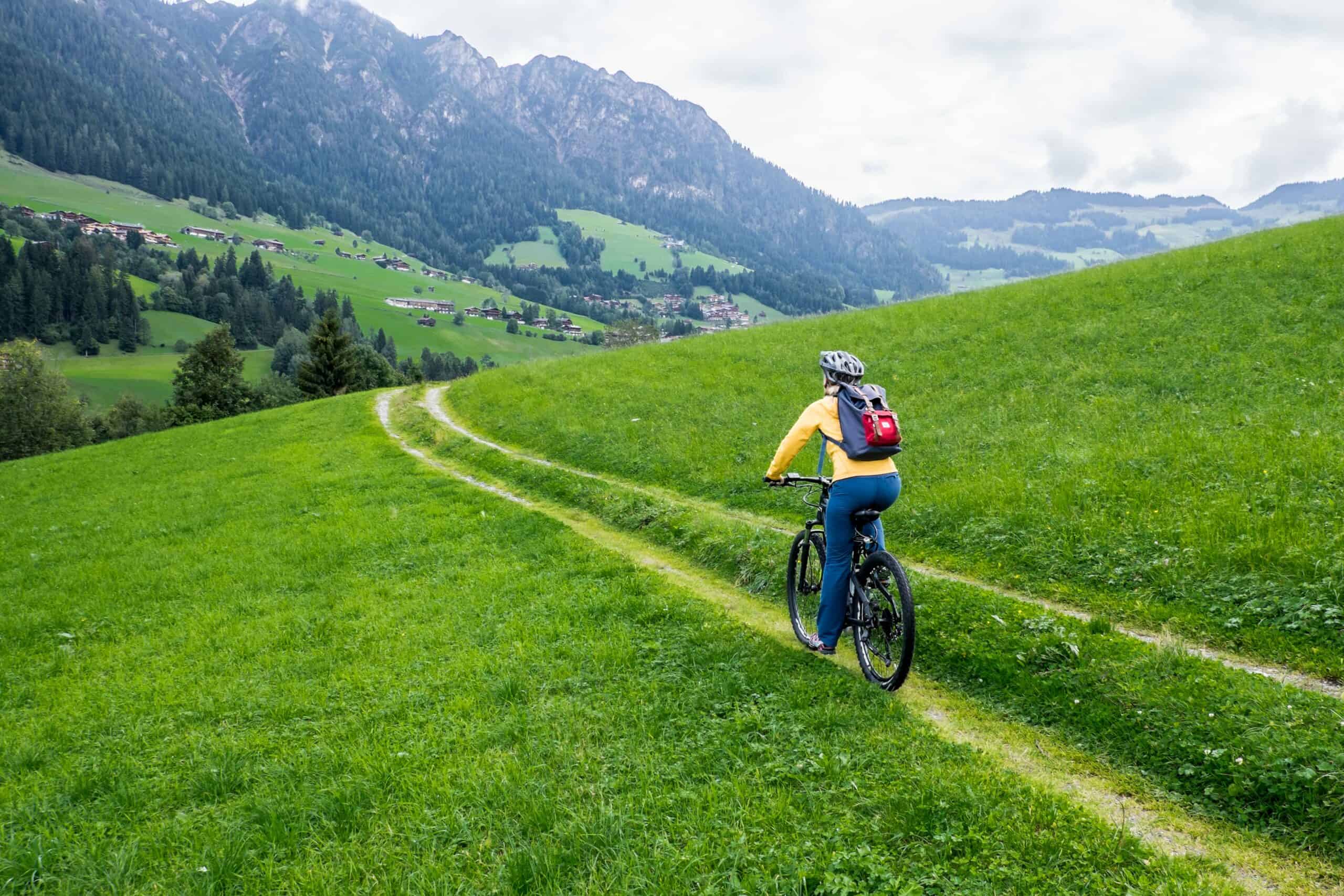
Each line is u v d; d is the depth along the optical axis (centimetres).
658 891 421
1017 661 672
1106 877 411
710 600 962
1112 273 2692
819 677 686
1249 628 711
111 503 2195
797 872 426
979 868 424
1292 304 1872
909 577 877
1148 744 548
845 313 3328
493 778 548
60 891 477
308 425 3225
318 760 618
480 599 1010
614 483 1670
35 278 17938
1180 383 1549
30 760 688
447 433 2531
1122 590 840
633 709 647
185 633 1021
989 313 2561
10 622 1152
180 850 512
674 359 2903
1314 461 1005
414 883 447
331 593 1123
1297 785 468
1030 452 1320
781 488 1413
